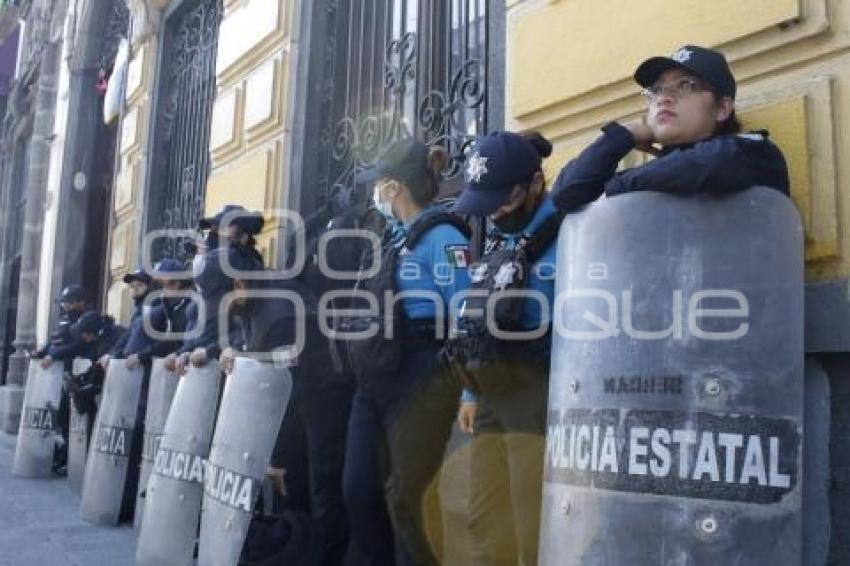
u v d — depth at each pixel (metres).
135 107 8.98
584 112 3.27
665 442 1.94
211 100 7.40
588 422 2.06
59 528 4.89
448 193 4.38
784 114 2.49
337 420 3.62
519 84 3.61
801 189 2.40
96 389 5.98
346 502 3.24
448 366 2.89
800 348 1.98
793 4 2.48
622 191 2.12
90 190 10.47
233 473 3.36
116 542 4.57
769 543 1.87
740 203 1.99
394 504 3.07
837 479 2.27
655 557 1.91
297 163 5.77
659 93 2.33
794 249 2.01
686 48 2.33
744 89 2.65
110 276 9.16
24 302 10.93
